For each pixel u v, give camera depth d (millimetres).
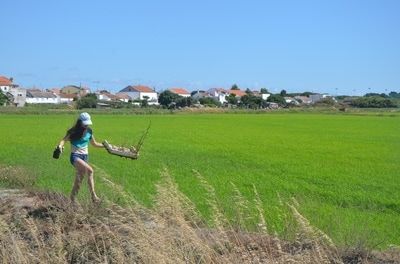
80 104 135125
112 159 31156
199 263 8375
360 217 15281
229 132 63125
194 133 59562
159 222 8828
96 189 15133
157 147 40625
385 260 9617
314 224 11492
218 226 9219
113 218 9852
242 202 11578
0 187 17953
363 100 184625
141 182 21406
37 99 197875
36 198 13633
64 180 21047
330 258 9031
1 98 143000
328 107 171875
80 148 14094
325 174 26578
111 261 8883
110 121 83375
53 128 63500
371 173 27422
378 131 69625
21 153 34156
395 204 18422
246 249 9031
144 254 8281
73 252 9281
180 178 23156
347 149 43062
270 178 24203
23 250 9117
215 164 29906
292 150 41000
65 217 11039
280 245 9055
